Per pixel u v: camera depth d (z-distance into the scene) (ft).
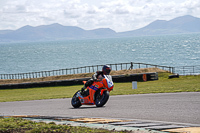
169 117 39.68
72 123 37.45
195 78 166.09
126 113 45.85
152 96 72.95
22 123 35.88
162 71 204.13
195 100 56.59
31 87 196.34
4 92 175.73
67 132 30.12
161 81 169.78
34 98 102.22
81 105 63.26
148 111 46.39
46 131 30.48
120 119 39.70
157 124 34.14
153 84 139.85
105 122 36.86
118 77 185.26
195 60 465.47
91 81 57.52
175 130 29.58
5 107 74.13
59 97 97.50
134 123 35.55
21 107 70.23
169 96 69.10
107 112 48.34
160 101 59.26
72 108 59.98
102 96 57.26
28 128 32.53
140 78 183.21
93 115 46.03
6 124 34.01
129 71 204.74
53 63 581.12
